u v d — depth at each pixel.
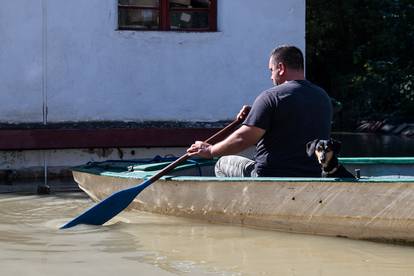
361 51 23.42
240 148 6.72
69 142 11.48
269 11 12.29
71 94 11.70
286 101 6.67
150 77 11.97
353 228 6.32
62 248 6.09
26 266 5.49
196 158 8.87
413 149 15.70
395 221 6.07
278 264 5.56
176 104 12.06
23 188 10.16
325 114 6.86
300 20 12.40
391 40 22.67
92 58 11.76
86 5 11.70
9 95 11.44
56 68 11.63
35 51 11.55
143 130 11.73
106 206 7.11
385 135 20.59
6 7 11.39
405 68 22.97
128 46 11.88
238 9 12.19
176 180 7.25
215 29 12.20
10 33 11.42
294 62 6.84
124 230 6.88
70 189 10.04
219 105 12.19
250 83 12.28
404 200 5.99
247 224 6.91
